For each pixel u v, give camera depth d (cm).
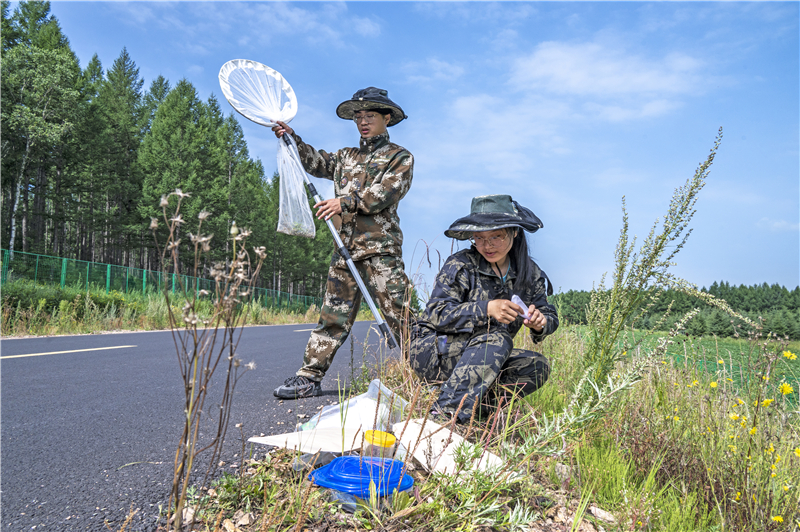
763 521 152
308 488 125
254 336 952
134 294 1609
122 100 4466
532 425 202
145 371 432
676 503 159
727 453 186
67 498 152
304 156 313
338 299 304
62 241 4281
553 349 353
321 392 311
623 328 235
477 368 196
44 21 3919
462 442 143
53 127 2944
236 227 90
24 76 2864
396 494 134
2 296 962
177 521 98
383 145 312
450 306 210
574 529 136
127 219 3984
